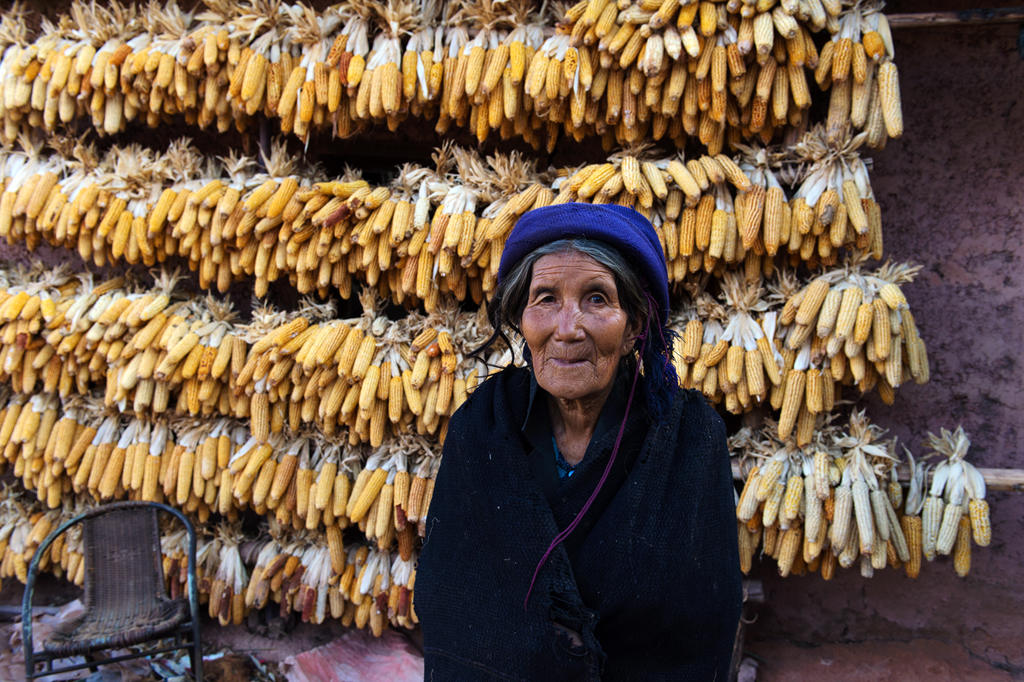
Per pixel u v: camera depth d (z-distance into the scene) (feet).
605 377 4.60
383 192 10.37
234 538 11.97
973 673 10.65
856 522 9.46
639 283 4.66
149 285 13.00
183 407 11.44
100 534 10.82
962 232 10.69
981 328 10.73
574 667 4.50
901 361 9.45
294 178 10.78
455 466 5.25
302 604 11.34
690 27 8.91
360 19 10.49
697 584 4.80
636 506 4.64
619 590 4.62
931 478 9.83
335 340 10.32
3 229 11.46
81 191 11.07
